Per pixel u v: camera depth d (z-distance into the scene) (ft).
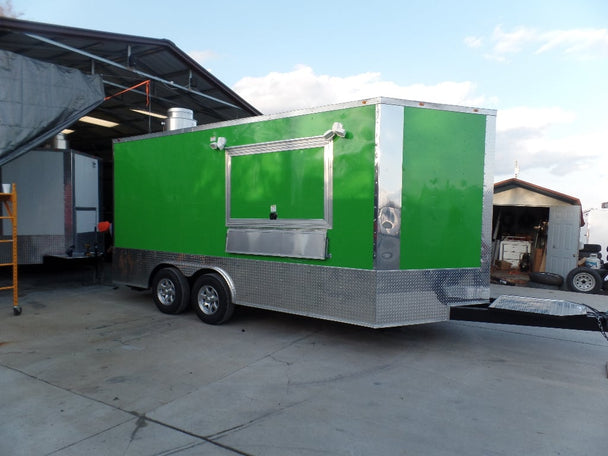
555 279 32.50
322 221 16.57
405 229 15.65
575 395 12.85
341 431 10.59
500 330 19.74
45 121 22.25
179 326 19.76
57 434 10.34
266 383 13.46
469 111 16.49
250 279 18.71
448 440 10.24
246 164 18.74
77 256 29.58
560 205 34.35
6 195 21.11
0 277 32.94
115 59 30.76
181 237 21.27
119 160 24.11
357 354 16.24
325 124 16.46
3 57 21.03
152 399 12.24
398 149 15.43
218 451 9.66
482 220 16.79
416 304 15.83
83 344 17.06
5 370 14.32
